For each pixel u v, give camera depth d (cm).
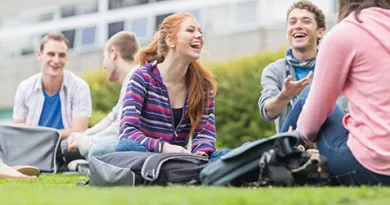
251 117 904
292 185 267
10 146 540
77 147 519
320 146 290
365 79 280
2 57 1895
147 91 368
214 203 191
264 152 268
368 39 280
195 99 380
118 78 524
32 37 1847
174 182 304
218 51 1361
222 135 911
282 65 432
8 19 1920
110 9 1688
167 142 372
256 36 1309
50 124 579
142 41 1565
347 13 295
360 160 276
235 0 1384
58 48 573
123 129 357
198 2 1459
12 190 267
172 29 371
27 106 585
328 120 291
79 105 579
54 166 535
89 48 1714
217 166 280
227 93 926
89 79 1084
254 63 934
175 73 374
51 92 583
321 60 286
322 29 430
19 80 1791
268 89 421
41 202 202
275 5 1328
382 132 271
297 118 331
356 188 252
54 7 1817
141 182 306
